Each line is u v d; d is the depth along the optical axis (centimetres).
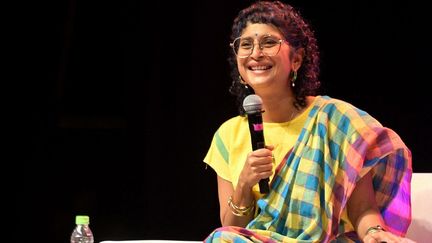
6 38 798
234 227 399
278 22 430
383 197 423
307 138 420
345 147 414
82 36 812
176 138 784
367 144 407
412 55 668
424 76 663
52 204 808
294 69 439
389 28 678
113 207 809
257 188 430
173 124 787
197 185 776
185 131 782
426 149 659
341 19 698
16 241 799
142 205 801
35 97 805
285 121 441
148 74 796
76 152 816
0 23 796
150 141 790
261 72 425
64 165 812
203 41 779
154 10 791
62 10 804
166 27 790
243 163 447
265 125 443
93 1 807
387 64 679
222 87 772
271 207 415
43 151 806
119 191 809
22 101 803
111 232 805
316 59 452
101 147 814
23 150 802
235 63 464
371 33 686
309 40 448
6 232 798
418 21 666
